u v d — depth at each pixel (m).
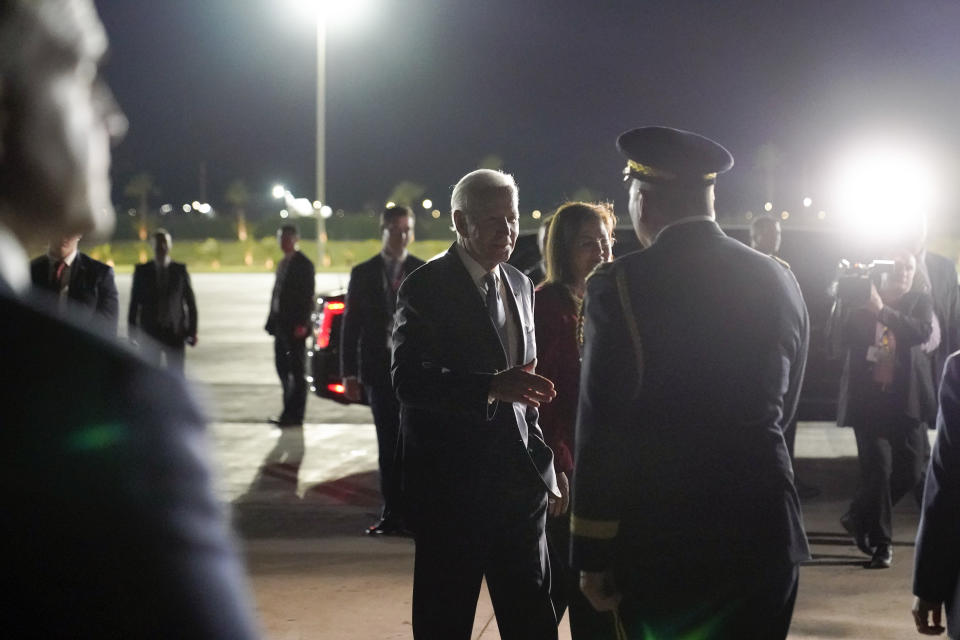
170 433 0.76
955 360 2.65
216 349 16.83
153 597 0.73
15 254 0.79
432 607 3.41
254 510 7.25
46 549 0.71
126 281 34.84
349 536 6.59
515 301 3.60
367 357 6.43
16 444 0.71
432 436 3.41
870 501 5.84
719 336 2.42
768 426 2.46
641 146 2.56
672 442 2.41
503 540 3.43
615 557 2.45
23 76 0.78
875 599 5.33
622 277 2.47
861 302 5.85
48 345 0.74
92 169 0.84
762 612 2.40
